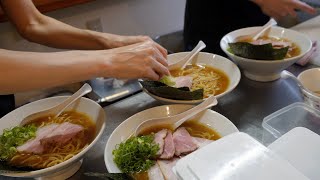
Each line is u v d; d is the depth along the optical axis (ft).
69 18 3.19
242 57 1.76
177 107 1.51
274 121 1.44
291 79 1.82
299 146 1.07
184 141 1.33
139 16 3.75
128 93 1.87
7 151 1.31
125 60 1.46
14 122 1.51
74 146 1.39
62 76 1.33
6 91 1.30
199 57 1.99
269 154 0.96
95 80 2.00
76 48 1.86
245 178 0.89
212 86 1.75
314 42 2.11
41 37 1.85
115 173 1.14
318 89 1.63
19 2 1.86
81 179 1.28
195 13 2.97
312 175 0.98
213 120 1.44
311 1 2.89
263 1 2.35
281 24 2.47
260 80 1.82
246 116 1.58
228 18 2.92
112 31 3.59
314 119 1.43
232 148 0.98
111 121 1.60
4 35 2.88
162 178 1.17
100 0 3.31
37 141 1.36
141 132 1.40
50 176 1.24
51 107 1.59
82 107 1.59
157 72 1.56
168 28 4.12
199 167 0.92
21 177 1.23
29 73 1.29
